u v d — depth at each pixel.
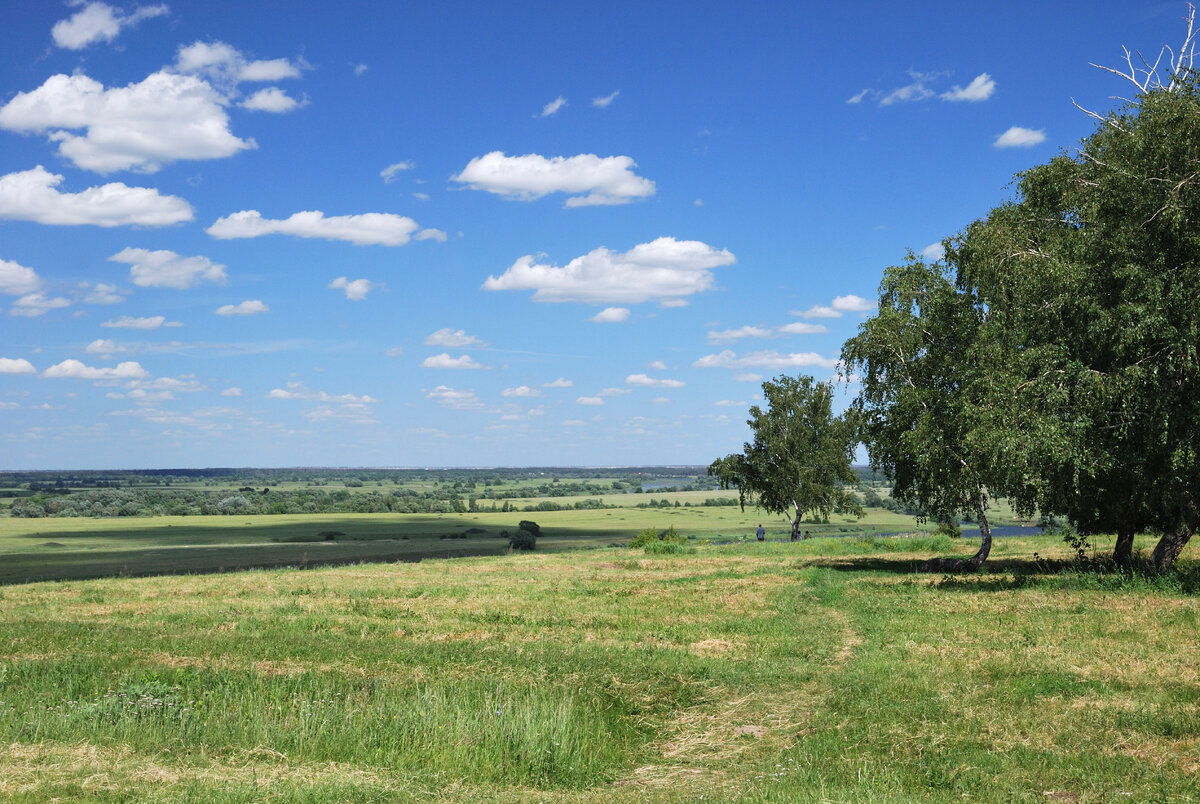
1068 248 24.00
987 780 8.71
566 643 17.45
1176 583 21.45
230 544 87.50
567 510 166.50
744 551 47.66
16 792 7.73
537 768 9.73
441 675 13.83
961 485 28.53
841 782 8.98
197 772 8.86
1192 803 7.81
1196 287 20.45
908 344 31.12
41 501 165.38
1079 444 22.25
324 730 10.45
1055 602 20.05
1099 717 10.50
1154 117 21.72
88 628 19.52
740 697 13.03
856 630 18.45
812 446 58.62
